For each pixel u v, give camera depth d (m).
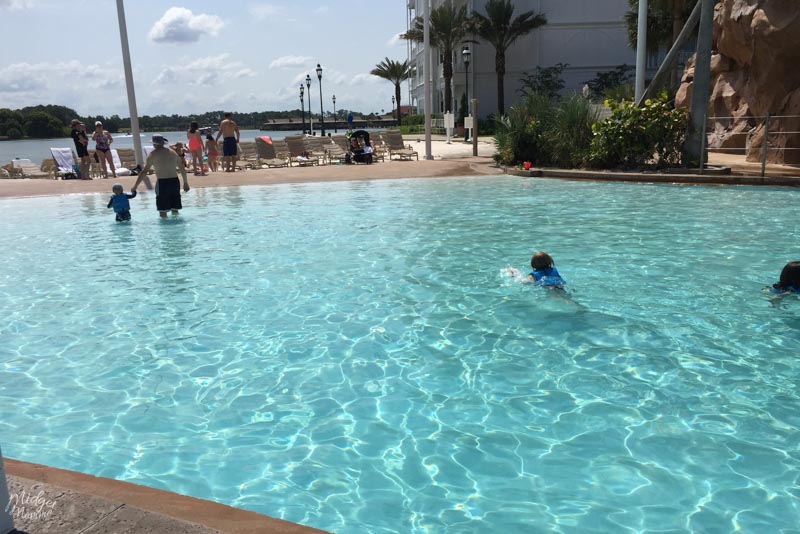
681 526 2.62
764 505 2.75
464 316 5.49
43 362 4.67
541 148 18.77
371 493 2.91
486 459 3.19
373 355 4.66
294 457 3.26
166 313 5.79
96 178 19.08
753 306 5.59
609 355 4.55
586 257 7.50
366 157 21.75
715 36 20.41
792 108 16.31
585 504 2.79
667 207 11.27
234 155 19.84
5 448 3.40
